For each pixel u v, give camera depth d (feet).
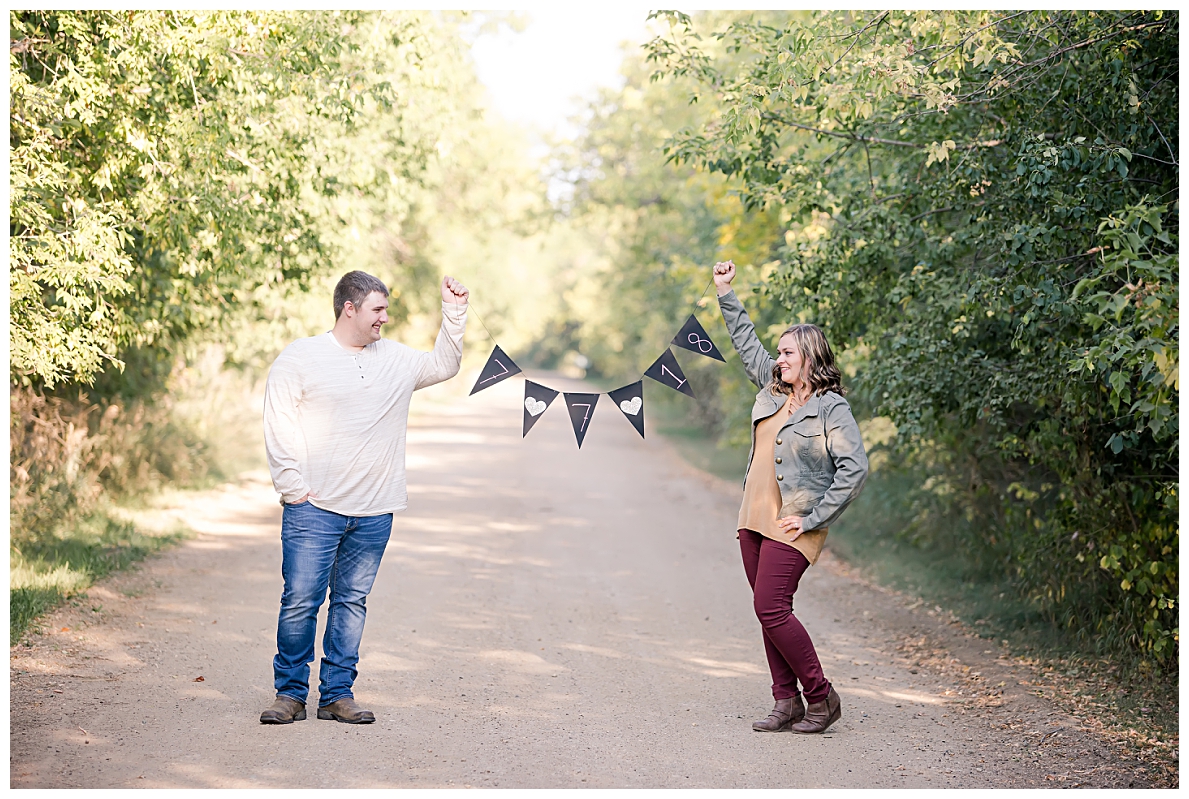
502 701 17.83
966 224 21.16
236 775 13.89
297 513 15.98
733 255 40.32
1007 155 20.63
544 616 24.52
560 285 152.76
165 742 15.08
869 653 22.12
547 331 208.74
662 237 74.28
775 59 20.80
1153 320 14.02
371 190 36.35
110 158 22.56
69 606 22.75
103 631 21.22
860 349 24.63
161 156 23.27
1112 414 19.93
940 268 21.49
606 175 76.43
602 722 16.85
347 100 26.13
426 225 70.28
